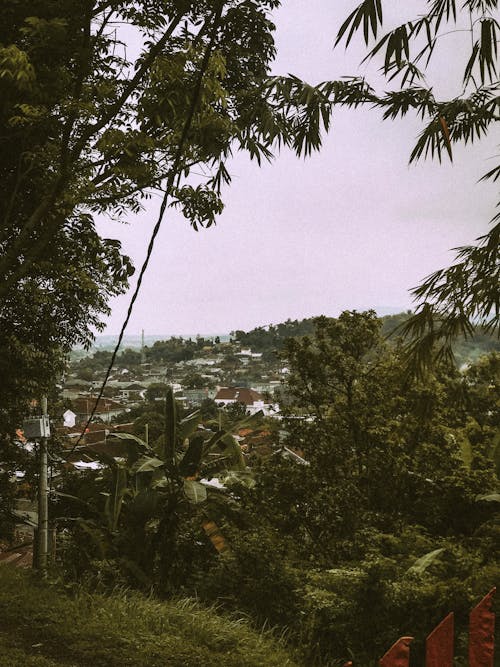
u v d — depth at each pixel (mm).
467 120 7340
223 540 13633
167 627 6953
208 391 159875
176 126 7184
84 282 12234
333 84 7594
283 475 17766
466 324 7012
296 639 7988
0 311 13742
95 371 187375
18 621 7078
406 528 13523
